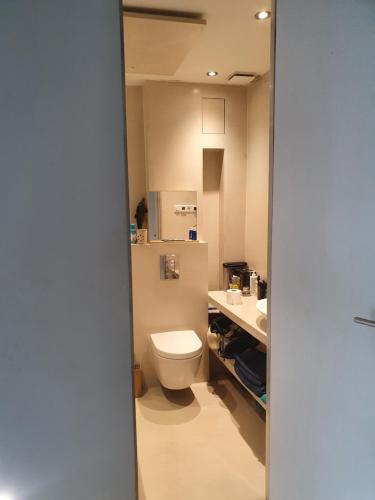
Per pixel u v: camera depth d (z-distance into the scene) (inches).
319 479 53.5
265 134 103.9
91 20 46.3
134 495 56.1
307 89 50.5
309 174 51.4
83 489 53.9
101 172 48.9
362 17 42.6
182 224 112.2
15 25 44.2
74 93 46.9
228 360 101.6
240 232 120.3
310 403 54.3
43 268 48.6
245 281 113.1
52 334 50.0
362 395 46.1
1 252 47.1
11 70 44.7
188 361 93.0
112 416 53.8
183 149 110.7
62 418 51.8
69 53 46.1
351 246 46.1
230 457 79.9
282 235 58.0
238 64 94.9
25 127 45.9
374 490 45.4
